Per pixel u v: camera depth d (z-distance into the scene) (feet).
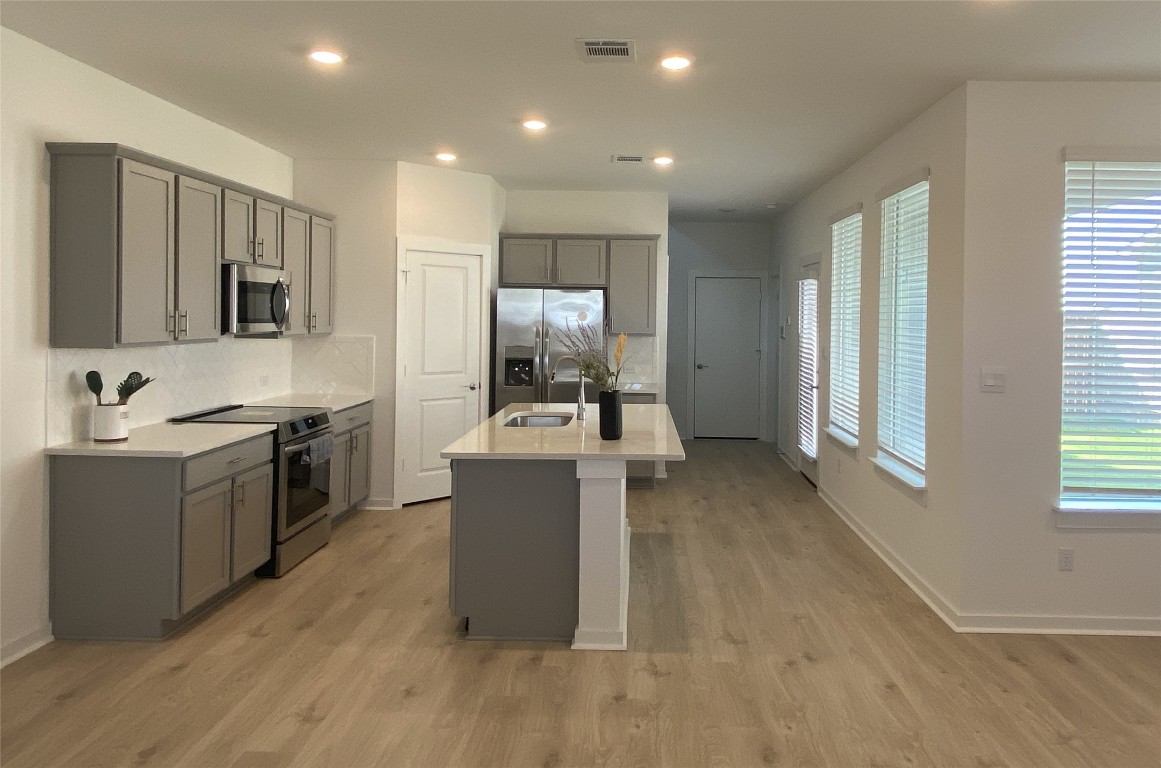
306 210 18.01
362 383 20.42
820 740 9.38
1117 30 10.53
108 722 9.59
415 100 14.44
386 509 20.67
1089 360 12.80
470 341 22.13
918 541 14.93
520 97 14.15
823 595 14.61
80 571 11.99
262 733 9.38
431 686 10.73
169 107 14.71
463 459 12.31
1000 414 12.82
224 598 14.03
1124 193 12.69
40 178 11.55
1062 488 12.95
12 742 9.08
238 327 14.85
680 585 15.16
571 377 22.67
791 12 10.13
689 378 33.76
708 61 12.04
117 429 12.46
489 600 12.43
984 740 9.41
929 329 14.33
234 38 11.35
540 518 12.35
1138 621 12.85
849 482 20.03
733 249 33.37
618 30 10.86
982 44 11.12
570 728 9.62
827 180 22.25
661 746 9.22
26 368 11.39
